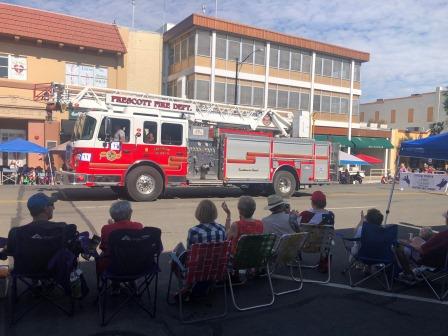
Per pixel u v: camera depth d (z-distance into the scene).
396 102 60.72
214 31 34.28
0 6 26.31
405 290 6.09
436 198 20.44
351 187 27.36
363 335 4.59
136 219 10.91
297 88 38.84
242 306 5.29
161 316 4.91
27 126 26.86
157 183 14.72
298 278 6.50
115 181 14.05
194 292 5.26
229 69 35.22
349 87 42.03
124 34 30.67
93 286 5.77
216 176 16.02
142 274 4.78
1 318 4.71
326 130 40.88
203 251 4.75
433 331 4.74
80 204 13.19
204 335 4.48
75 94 15.05
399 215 13.94
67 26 27.98
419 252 5.98
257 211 12.98
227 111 17.58
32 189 17.94
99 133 13.77
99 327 4.56
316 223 6.74
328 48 39.72
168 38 37.00
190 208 13.06
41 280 4.99
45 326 4.55
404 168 33.62
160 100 15.64
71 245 4.94
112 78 29.88
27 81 26.98
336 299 5.65
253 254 5.28
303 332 4.62
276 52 37.47
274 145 16.98
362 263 6.46
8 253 4.72
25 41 26.80
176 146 15.05
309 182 17.89
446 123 44.88
